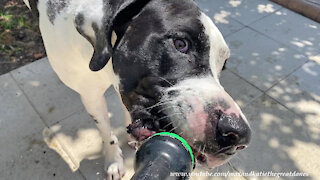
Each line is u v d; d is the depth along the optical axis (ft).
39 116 1.99
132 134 1.04
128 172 1.80
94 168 1.79
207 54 1.02
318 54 2.64
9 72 2.21
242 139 0.93
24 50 2.39
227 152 0.95
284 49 2.64
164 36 0.99
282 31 2.83
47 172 1.76
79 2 1.10
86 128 1.95
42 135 1.90
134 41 1.02
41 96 2.09
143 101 1.03
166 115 0.98
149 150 0.75
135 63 1.02
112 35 1.08
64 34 1.20
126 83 1.06
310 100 2.26
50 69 2.25
